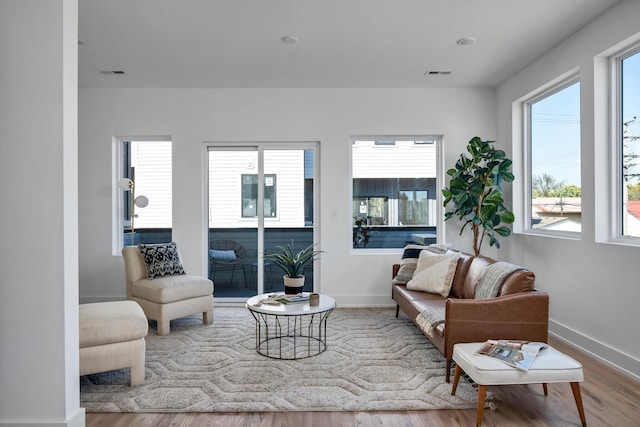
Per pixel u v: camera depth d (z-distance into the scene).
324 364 3.15
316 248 5.30
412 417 2.38
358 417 2.39
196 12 3.21
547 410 2.46
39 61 2.14
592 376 2.96
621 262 3.09
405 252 4.67
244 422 2.33
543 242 4.18
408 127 5.21
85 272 5.15
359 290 5.22
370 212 5.38
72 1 2.23
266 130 5.20
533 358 2.33
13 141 2.14
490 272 3.19
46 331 2.13
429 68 4.50
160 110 5.18
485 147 4.55
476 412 2.44
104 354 2.66
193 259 5.18
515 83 4.72
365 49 3.96
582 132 3.54
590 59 3.43
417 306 3.46
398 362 3.19
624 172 3.29
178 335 3.91
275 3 3.07
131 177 5.36
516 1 3.07
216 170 5.35
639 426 2.27
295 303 3.39
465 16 3.30
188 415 2.41
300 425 2.30
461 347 2.56
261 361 3.21
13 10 2.14
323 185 5.20
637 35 2.99
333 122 5.21
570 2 3.09
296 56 4.13
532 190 4.68
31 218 2.13
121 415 2.41
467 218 5.23
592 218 3.42
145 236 5.36
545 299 2.76
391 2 3.07
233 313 4.79
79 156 5.17
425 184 5.40
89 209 5.15
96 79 4.83
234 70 4.54
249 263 5.36
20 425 2.11
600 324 3.32
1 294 2.13
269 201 5.35
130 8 3.14
